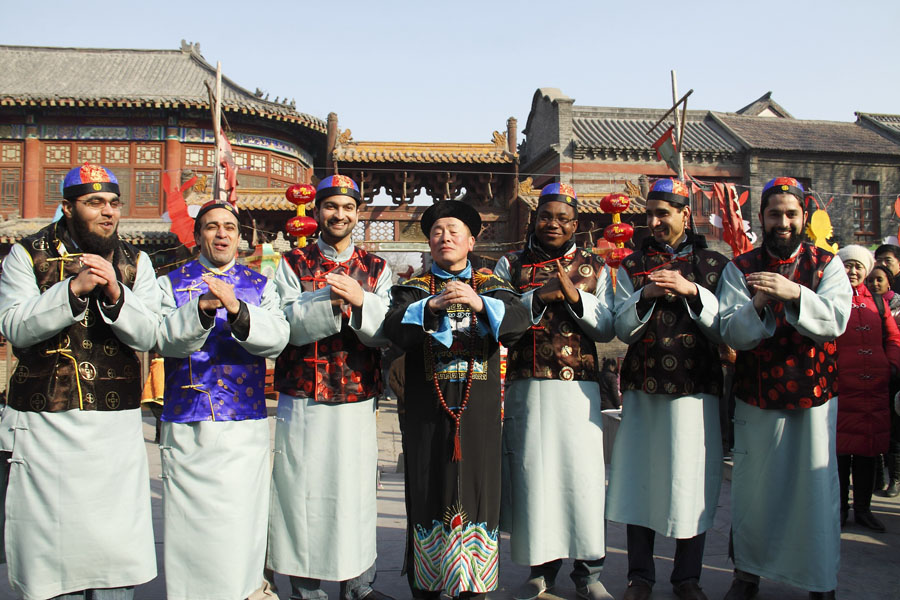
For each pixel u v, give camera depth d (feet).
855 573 13.37
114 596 9.79
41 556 9.36
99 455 9.65
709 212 62.23
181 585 10.24
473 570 10.55
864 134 74.69
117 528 9.67
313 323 10.85
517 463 11.98
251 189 53.72
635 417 12.44
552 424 11.88
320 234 12.92
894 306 19.63
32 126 58.13
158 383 29.09
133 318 9.84
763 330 11.12
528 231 13.55
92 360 9.82
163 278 11.53
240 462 10.57
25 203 57.67
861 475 16.56
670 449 11.76
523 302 11.62
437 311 10.50
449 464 10.59
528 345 12.13
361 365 11.43
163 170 58.34
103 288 9.60
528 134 75.61
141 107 57.21
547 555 11.66
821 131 74.28
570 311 11.99
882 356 16.37
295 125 61.31
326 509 11.03
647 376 12.03
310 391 11.17
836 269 11.80
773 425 11.70
